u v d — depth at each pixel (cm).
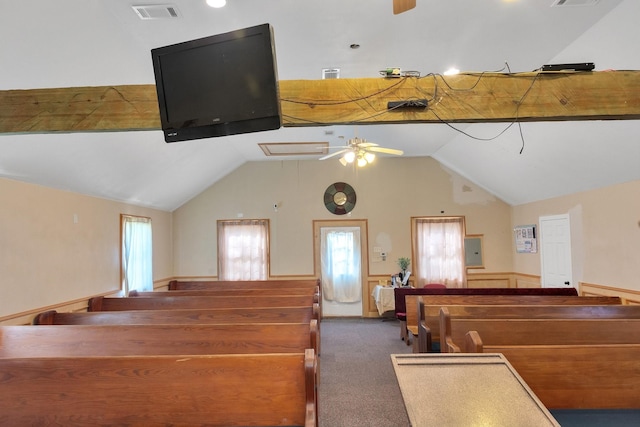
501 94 292
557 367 227
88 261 533
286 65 405
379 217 818
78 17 285
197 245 821
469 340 228
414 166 822
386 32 345
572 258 613
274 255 819
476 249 808
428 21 328
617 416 233
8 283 398
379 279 810
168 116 249
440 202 817
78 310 505
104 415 215
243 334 312
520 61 401
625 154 452
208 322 393
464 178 819
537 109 290
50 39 290
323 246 821
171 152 575
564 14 318
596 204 560
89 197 539
